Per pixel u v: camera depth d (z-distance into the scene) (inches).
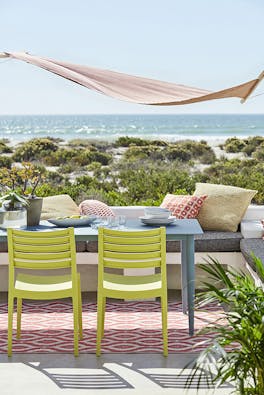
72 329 209.8
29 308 235.9
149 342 195.8
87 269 256.2
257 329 124.4
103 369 174.9
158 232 185.9
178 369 173.9
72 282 185.8
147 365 177.2
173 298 245.3
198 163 612.1
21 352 188.5
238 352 126.0
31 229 207.5
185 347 190.5
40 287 187.8
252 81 151.3
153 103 165.0
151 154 625.6
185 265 223.0
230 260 249.0
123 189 454.6
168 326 211.0
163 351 187.3
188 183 387.9
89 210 258.2
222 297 129.0
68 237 185.5
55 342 197.0
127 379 167.6
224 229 266.5
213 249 248.2
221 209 269.4
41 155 632.4
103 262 187.6
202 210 271.4
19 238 185.9
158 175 397.4
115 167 629.0
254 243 240.1
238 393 131.3
